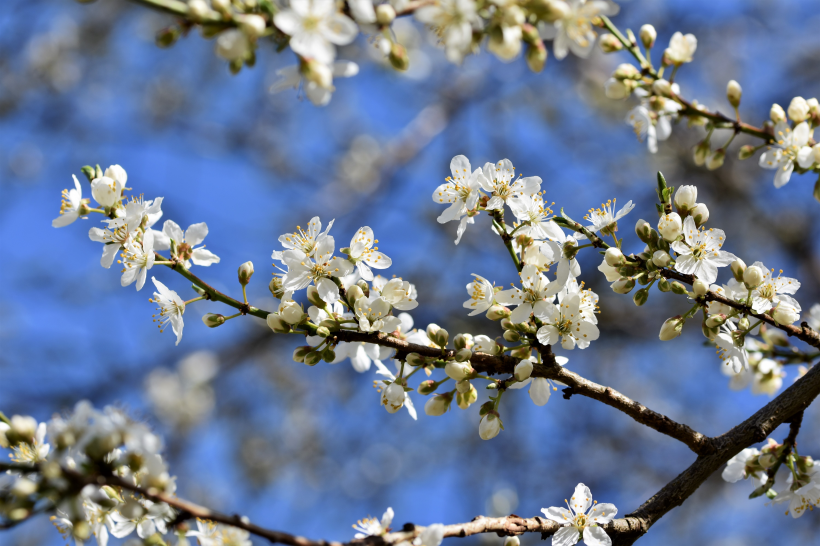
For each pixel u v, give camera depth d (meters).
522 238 3.04
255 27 2.33
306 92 2.58
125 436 2.16
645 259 3.02
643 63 4.08
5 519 2.04
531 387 3.08
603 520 2.93
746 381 4.17
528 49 2.84
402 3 2.59
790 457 3.36
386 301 2.98
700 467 3.14
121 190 3.09
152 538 2.60
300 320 2.91
